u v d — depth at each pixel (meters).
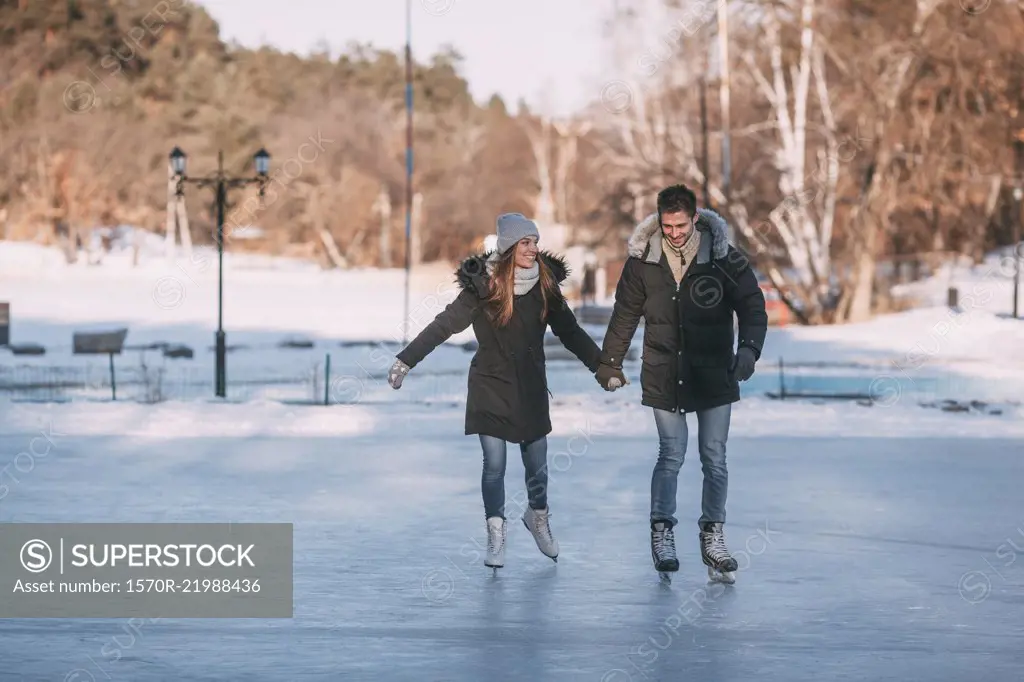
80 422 27.05
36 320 71.69
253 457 21.66
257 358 49.03
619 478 19.28
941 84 65.69
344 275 121.50
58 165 132.88
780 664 9.34
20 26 137.75
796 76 72.62
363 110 154.75
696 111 74.38
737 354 12.02
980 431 25.94
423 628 10.41
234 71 154.88
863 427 26.64
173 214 131.12
